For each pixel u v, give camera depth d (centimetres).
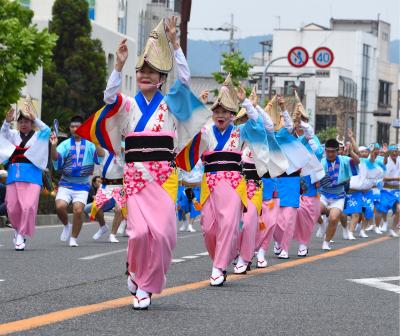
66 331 903
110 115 1078
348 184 2112
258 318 1023
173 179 1080
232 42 7200
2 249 1834
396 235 2784
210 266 1578
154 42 1083
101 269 1476
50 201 3133
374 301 1185
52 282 1287
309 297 1208
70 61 5266
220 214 1339
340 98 11606
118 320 977
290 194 1820
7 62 3062
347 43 12581
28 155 1806
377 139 13400
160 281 1062
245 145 1455
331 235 2088
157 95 1092
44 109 5119
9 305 1064
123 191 1094
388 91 13712
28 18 3331
